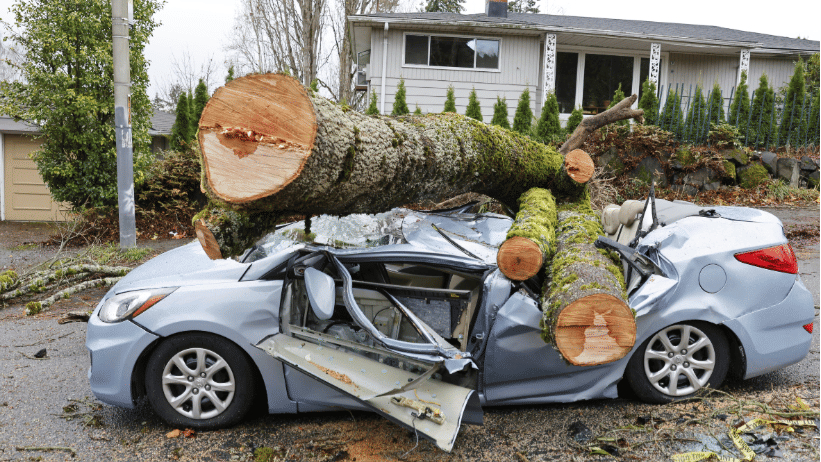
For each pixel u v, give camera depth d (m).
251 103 2.56
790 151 12.97
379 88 15.77
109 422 3.33
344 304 3.04
